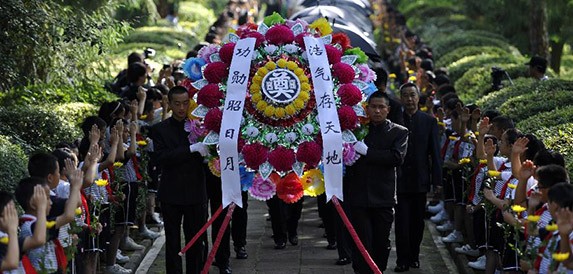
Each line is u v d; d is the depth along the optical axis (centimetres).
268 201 1430
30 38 1526
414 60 2511
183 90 1157
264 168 1100
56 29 1577
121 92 1856
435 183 1303
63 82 1766
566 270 817
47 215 902
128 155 1288
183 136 1162
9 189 1105
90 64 1800
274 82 1097
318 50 1120
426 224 1638
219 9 5638
